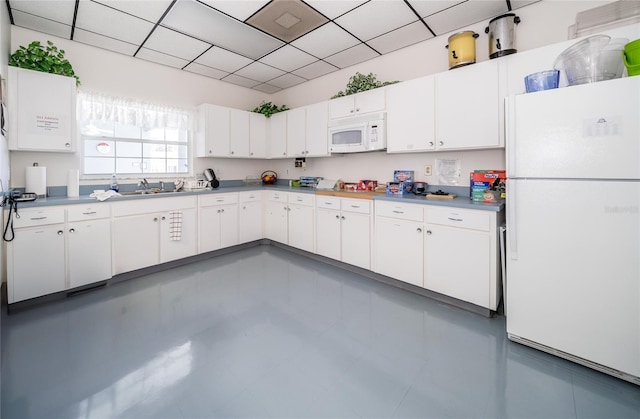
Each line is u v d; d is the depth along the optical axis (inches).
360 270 128.3
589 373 63.8
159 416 52.7
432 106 105.5
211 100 166.6
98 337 77.7
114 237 114.1
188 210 137.8
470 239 90.8
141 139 144.1
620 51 64.3
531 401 56.1
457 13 101.7
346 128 133.0
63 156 117.5
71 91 107.7
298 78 167.5
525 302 71.9
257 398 57.1
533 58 84.7
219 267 135.8
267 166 197.0
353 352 72.1
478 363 67.7
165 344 74.8
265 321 86.8
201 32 112.9
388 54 134.4
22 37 106.9
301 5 96.2
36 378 62.0
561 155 64.2
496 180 101.3
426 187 122.2
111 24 106.3
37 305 96.0
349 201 126.9
